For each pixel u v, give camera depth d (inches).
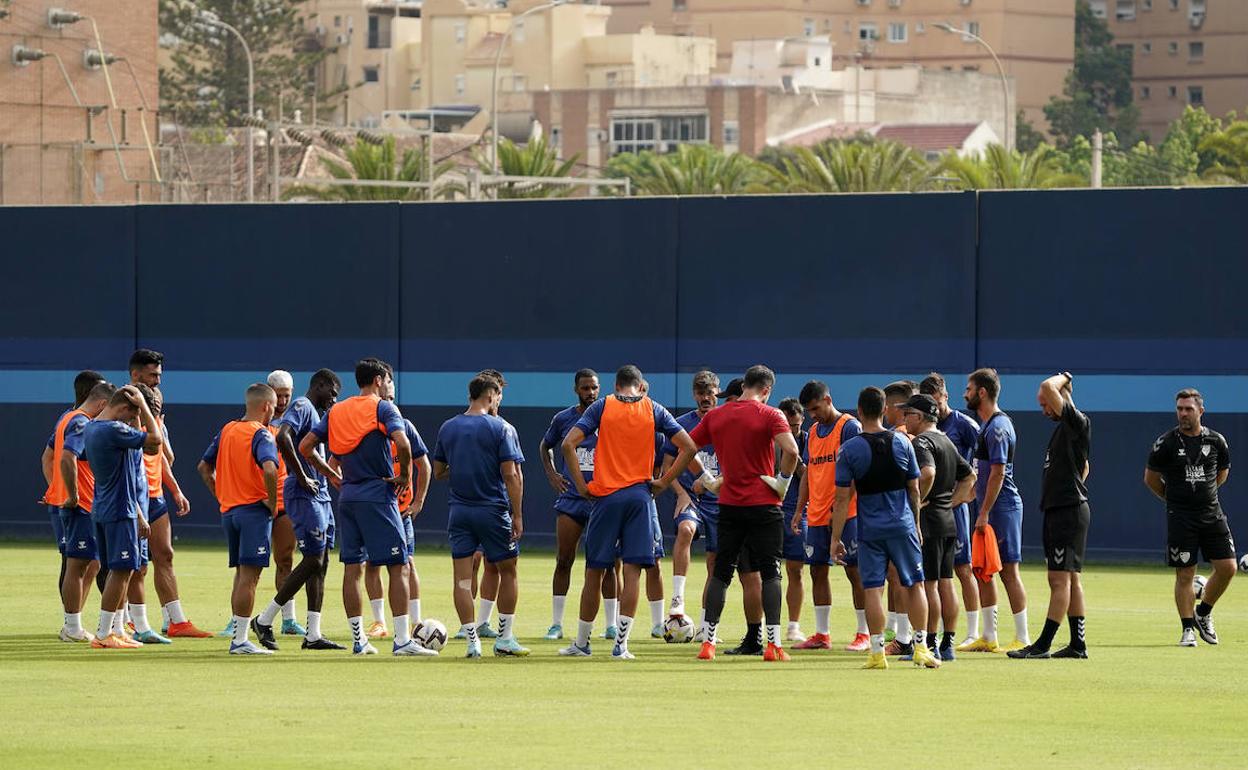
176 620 2156.7
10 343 3713.1
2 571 3024.1
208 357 3639.3
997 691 1707.7
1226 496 3184.1
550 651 2038.6
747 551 2018.9
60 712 1555.1
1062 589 1973.4
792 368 3380.9
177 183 7731.3
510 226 3513.8
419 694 1672.0
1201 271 3191.4
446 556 3405.5
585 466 2479.1
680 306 3435.0
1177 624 2359.7
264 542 1990.7
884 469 1865.2
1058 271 3253.0
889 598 2269.9
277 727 1476.4
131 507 2025.1
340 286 3590.1
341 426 1963.6
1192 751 1381.6
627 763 1314.0
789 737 1434.5
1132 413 3223.4
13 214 3713.1
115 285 3673.7
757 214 3395.7
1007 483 2065.7
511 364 3513.8
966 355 3292.3
